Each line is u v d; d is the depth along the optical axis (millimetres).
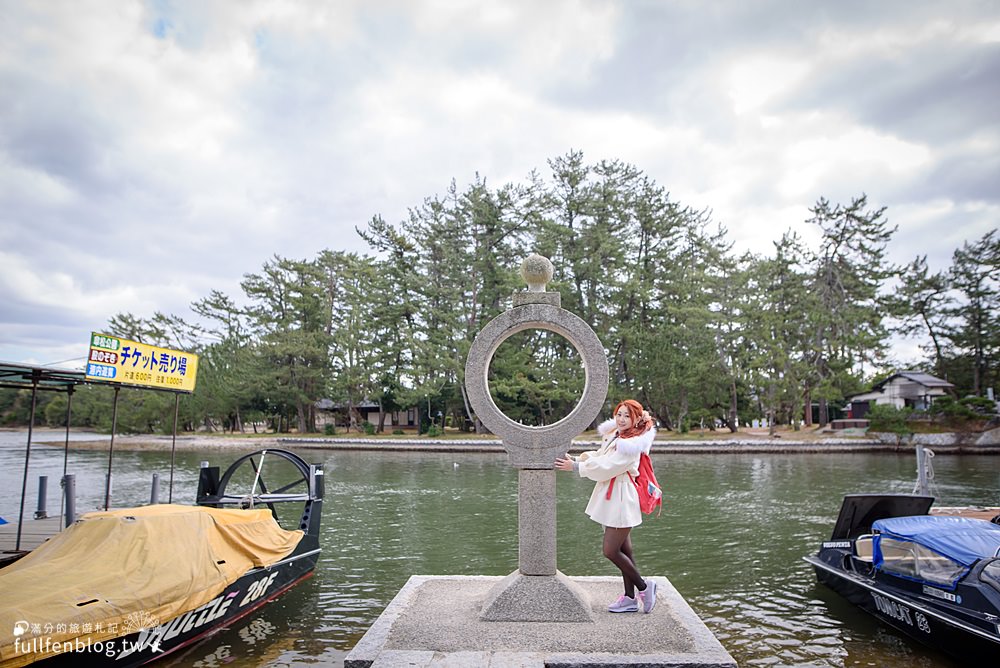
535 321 6703
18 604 6426
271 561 9984
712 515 17656
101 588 7121
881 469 29562
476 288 50000
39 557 7812
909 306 53281
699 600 10211
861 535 10625
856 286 51938
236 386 52594
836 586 10164
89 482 24891
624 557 6391
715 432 49781
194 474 27797
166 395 53094
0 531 12992
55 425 75750
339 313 55281
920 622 8086
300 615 9539
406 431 55875
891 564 8906
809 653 8086
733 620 9289
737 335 46844
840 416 61438
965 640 7418
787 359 44406
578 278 49750
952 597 7773
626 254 49531
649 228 51156
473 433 51375
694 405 51000
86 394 61188
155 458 35969
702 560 12703
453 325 47938
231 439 47844
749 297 47438
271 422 59781
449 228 50500
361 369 50094
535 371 44625
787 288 50062
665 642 5688
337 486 23984
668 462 33500
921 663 7773
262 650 8219
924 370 57094
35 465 31797
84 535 8055
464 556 13094
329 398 56906
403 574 11750
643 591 6434
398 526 16266
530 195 50000
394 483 24812
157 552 8086
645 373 47812
